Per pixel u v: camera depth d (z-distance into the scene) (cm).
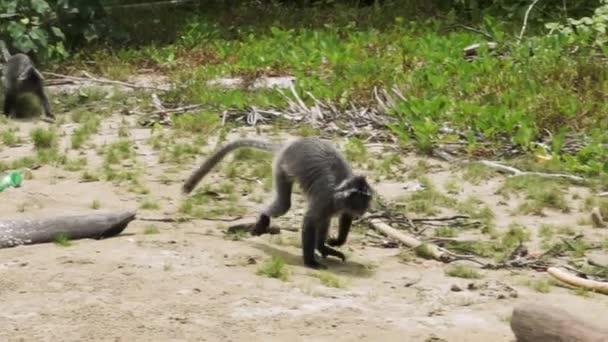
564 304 902
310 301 909
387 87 1744
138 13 2708
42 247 1034
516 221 1204
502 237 1134
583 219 1196
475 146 1477
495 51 2014
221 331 834
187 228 1136
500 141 1506
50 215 1157
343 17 2609
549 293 966
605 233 1159
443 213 1224
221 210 1209
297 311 882
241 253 1033
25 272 950
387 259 1064
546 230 1155
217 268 983
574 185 1341
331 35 2273
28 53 2095
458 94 1725
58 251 1016
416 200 1253
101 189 1296
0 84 1902
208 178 1360
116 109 1788
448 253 1067
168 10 2761
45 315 855
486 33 2175
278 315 870
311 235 1010
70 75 2072
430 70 1839
